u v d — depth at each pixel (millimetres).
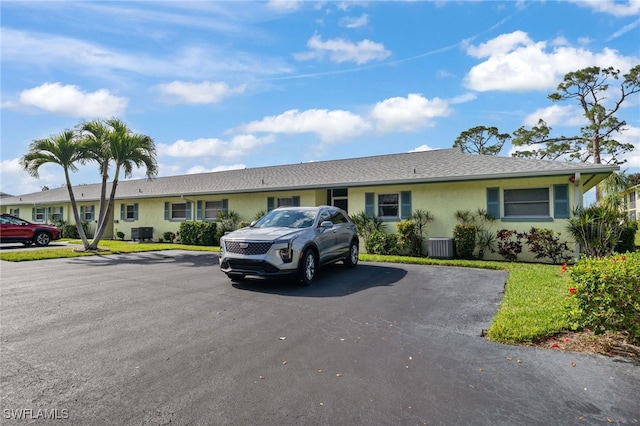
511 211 12633
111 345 4223
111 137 14984
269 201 17531
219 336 4555
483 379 3379
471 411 2820
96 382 3270
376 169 16094
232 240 7719
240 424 2621
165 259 12719
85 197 25156
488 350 4109
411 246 13672
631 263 4336
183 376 3410
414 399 3006
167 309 5848
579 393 3111
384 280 8359
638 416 2754
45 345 4211
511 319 5039
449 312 5680
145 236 21469
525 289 7102
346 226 10086
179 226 20422
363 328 4898
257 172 21094
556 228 11734
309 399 2994
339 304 6172
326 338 4504
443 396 3059
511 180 12531
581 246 11219
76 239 23969
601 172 10961
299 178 17469
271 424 2627
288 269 7402
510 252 12289
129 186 25781
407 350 4109
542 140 29906
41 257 12922
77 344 4250
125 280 8438
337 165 18453
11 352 3988
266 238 7473
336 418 2711
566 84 27719
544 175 11508
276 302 6309
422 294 6926
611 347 4156
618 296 4043
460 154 15750
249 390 3145
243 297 6688
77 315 5488
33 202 27641
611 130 27125
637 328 4020
